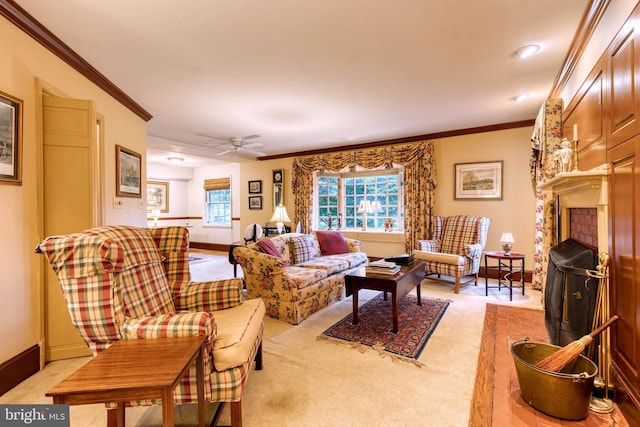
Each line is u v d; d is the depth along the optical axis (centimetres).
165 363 108
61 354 225
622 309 155
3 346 185
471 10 194
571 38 226
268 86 312
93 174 232
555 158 257
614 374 163
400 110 387
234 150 539
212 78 293
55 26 209
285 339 258
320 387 187
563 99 289
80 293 130
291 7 191
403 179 542
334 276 361
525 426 151
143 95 336
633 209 143
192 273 536
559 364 159
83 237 134
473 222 437
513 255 379
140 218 381
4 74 185
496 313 315
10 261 190
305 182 636
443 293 395
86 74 268
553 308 208
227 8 191
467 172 475
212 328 139
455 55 252
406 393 180
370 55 251
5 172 185
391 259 334
